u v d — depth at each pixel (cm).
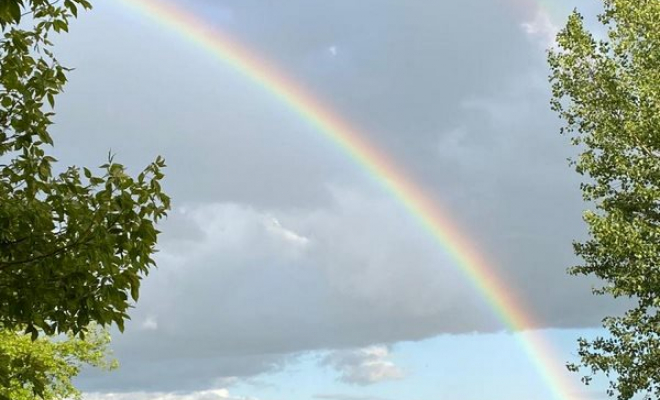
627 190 2912
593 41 2939
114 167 980
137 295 970
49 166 1038
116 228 957
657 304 2591
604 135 2833
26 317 953
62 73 1109
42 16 1112
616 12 2983
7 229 947
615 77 2884
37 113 1062
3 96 1063
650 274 2645
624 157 2805
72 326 977
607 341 2792
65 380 3759
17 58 1081
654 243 2652
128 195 956
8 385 981
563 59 2944
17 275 945
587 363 2769
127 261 976
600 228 2664
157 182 994
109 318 969
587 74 2948
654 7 2880
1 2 896
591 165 2889
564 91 2970
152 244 976
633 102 2867
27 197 1017
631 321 2742
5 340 3020
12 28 1088
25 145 1049
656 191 2672
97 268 965
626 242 2636
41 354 3491
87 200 991
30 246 952
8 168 1030
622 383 2730
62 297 950
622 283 2758
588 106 2905
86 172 991
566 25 2986
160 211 991
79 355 3859
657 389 2733
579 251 2952
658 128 2688
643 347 2723
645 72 2827
